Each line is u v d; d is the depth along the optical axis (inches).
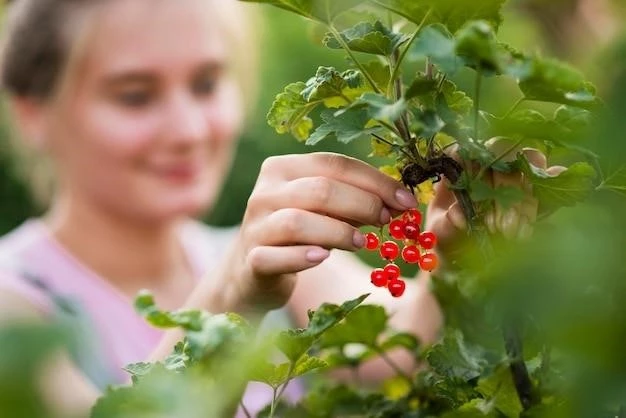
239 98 80.9
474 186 24.8
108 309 63.8
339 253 70.1
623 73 20.5
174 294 69.2
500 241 23.7
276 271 31.3
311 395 31.8
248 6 80.0
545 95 24.0
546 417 22.6
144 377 22.9
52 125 66.9
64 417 16.6
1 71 69.7
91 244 65.9
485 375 28.0
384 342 32.7
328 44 27.0
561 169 28.5
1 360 13.9
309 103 27.9
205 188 68.2
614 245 18.6
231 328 24.0
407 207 29.8
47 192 81.7
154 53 63.9
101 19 63.4
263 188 32.2
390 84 25.9
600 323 17.9
